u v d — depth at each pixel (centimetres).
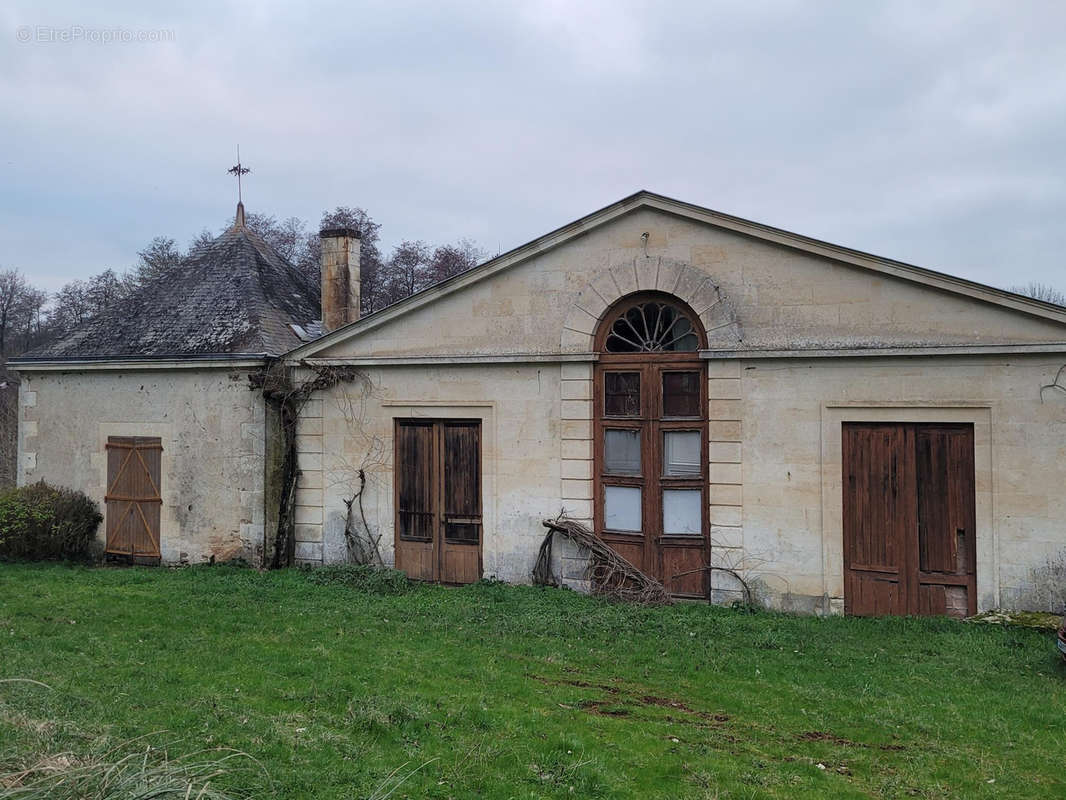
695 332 1058
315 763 510
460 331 1164
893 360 958
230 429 1262
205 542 1269
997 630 867
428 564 1184
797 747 591
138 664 721
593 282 1091
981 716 648
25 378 1398
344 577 1135
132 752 486
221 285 1409
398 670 730
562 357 1098
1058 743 598
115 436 1332
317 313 1552
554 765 530
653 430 1066
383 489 1209
